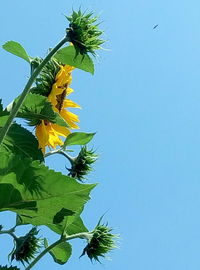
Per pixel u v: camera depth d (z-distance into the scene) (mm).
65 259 1065
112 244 1043
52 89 1075
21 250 1018
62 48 912
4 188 735
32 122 1053
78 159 1146
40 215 774
